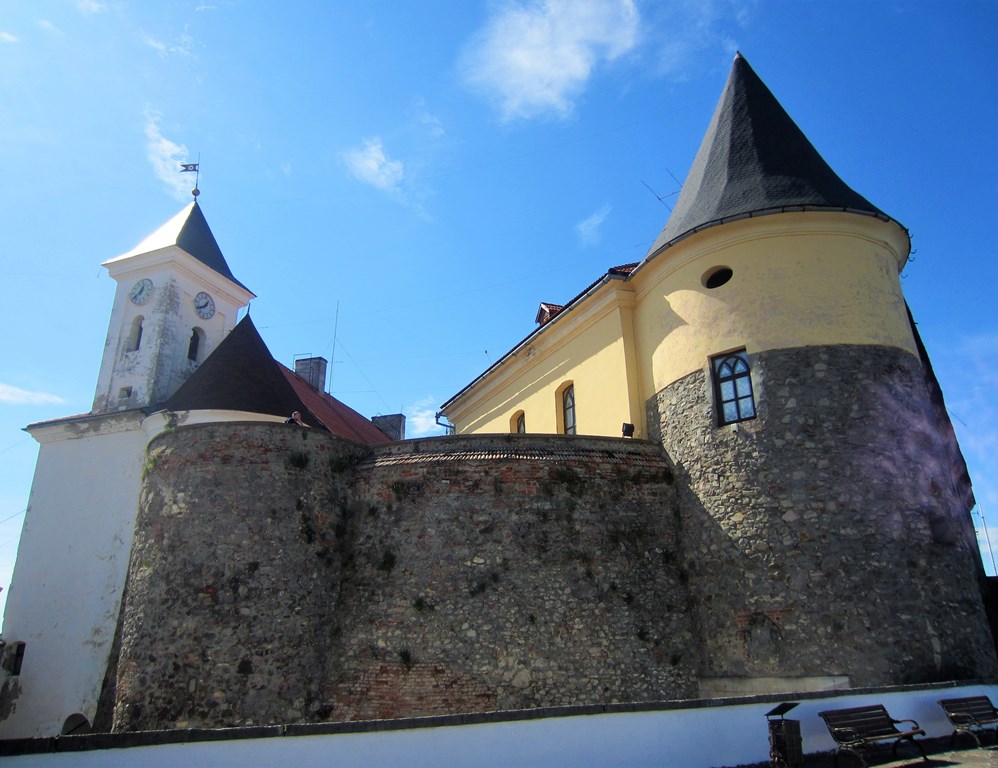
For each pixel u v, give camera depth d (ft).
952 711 39.27
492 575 52.75
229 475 55.72
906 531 49.62
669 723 33.96
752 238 56.65
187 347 102.73
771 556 50.57
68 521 86.22
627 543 55.16
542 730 31.89
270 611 52.44
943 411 67.72
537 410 80.12
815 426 51.93
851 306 54.44
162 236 107.34
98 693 76.23
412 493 56.13
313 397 114.42
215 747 29.78
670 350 60.23
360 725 30.35
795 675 47.75
